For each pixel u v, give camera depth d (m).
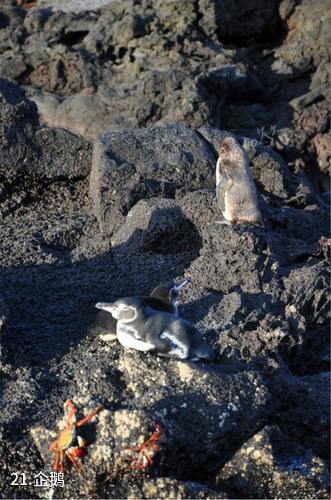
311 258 22.89
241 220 22.72
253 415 17.44
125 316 17.88
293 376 19.30
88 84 43.03
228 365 18.36
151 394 17.41
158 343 17.78
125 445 16.42
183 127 28.05
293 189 28.22
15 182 27.88
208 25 45.12
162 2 45.12
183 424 17.08
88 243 24.50
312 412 18.52
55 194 28.05
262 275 21.22
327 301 21.08
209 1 44.72
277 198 27.86
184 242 23.72
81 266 23.31
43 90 43.97
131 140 26.91
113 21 45.28
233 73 42.91
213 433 17.12
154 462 16.45
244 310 20.14
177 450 16.91
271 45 49.00
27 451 17.00
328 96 43.59
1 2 50.50
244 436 17.47
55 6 48.59
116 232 24.88
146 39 43.50
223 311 20.22
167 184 25.98
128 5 45.47
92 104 41.25
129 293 21.91
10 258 23.23
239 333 19.42
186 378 17.66
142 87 40.88
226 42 48.03
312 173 42.44
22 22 46.41
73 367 18.78
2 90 28.61
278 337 19.48
